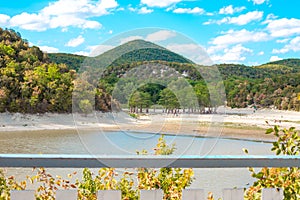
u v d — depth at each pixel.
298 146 2.52
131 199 2.45
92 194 2.49
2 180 2.43
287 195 2.33
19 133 17.08
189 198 1.80
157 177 2.50
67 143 11.27
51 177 2.51
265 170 2.39
